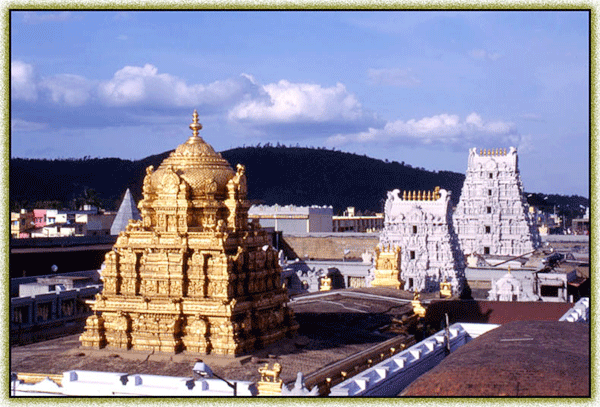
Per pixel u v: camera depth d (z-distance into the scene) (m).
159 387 42.62
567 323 54.03
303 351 53.56
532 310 77.00
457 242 143.75
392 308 71.69
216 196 54.75
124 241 53.53
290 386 44.22
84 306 91.25
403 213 141.88
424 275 138.12
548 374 38.81
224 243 52.03
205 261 51.69
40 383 44.16
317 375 47.16
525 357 41.94
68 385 43.75
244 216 55.78
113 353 51.19
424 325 71.69
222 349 50.22
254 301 53.09
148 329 51.25
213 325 50.81
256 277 53.78
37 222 194.88
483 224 163.00
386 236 142.50
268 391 41.22
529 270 128.62
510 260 140.88
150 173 55.53
